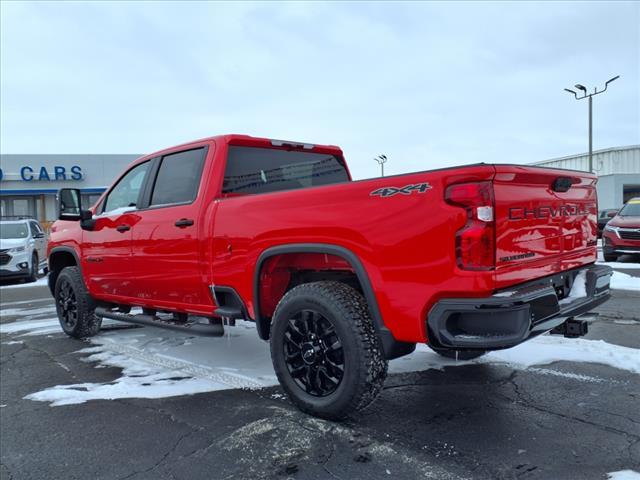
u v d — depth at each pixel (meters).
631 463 2.63
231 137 4.25
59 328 6.70
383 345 3.01
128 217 4.85
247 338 5.68
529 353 4.62
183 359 4.87
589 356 4.49
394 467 2.66
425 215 2.77
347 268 3.41
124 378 4.35
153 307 4.73
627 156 37.38
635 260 12.81
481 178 2.62
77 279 5.77
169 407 3.64
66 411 3.63
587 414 3.27
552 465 2.63
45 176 29.58
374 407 3.49
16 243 12.72
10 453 3.00
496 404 3.48
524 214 2.88
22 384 4.29
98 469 2.78
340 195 3.15
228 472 2.68
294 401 3.40
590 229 3.73
